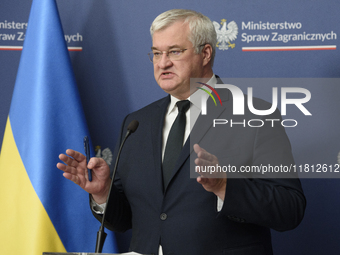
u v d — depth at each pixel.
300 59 5.87
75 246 5.19
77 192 5.28
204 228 3.52
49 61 5.43
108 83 6.14
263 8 5.95
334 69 5.80
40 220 5.02
